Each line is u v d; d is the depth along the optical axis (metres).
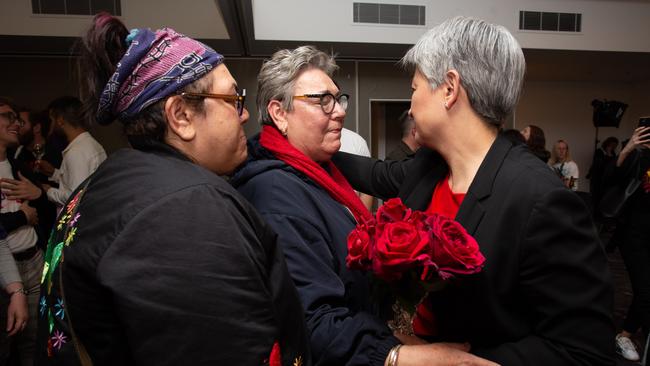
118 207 0.50
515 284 0.67
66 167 2.24
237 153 0.67
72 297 0.50
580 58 4.45
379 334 0.68
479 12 3.69
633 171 2.34
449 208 0.81
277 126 1.02
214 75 0.62
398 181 1.13
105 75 0.61
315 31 3.38
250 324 0.50
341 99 1.15
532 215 0.64
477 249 0.61
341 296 0.78
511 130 2.51
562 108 6.53
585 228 0.64
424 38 0.79
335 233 0.87
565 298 0.62
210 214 0.50
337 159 1.27
